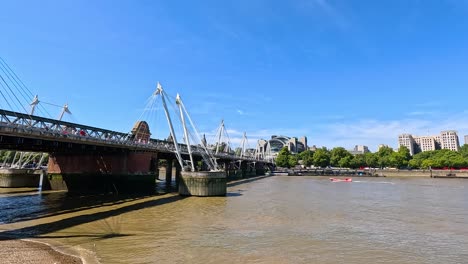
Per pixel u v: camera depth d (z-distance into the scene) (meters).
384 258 23.75
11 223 34.34
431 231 32.97
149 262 21.84
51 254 23.12
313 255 24.14
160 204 50.25
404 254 24.80
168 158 92.25
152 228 32.59
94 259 22.28
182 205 49.38
